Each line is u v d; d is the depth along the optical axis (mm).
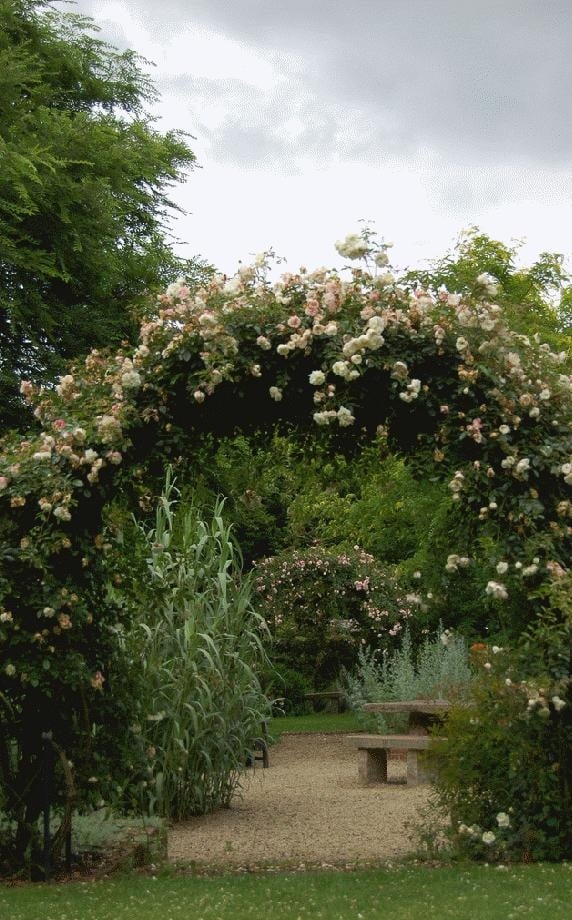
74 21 14445
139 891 4340
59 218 11055
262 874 4840
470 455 4766
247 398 5012
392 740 8602
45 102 13016
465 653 11398
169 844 5867
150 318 5180
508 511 4680
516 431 4766
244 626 7512
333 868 5000
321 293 4934
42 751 4848
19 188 9977
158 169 13742
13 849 4848
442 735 5004
